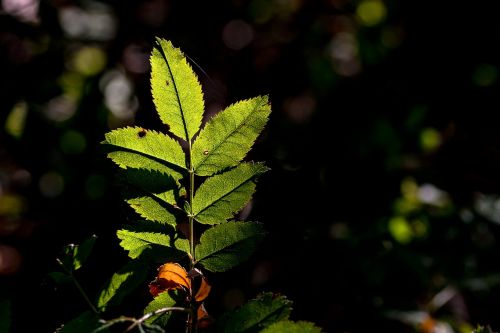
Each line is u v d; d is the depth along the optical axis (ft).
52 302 2.53
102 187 4.06
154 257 2.12
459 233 4.49
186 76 2.08
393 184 4.56
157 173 2.10
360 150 4.62
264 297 2.08
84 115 4.60
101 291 2.10
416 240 4.36
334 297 3.69
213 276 3.58
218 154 2.11
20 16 4.53
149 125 4.67
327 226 3.92
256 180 2.11
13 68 4.45
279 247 3.68
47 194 4.20
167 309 2.09
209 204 2.12
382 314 3.68
